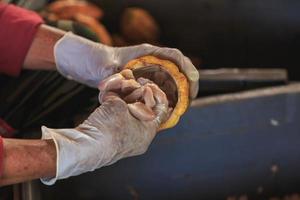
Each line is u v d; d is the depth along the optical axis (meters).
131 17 1.71
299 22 1.73
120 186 1.21
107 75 1.02
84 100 1.17
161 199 1.24
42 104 1.17
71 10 1.53
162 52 0.97
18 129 1.16
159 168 1.21
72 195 1.19
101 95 0.91
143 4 1.79
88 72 1.04
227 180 1.26
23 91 1.18
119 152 0.88
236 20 1.77
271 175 1.28
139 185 1.22
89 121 0.88
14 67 1.11
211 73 1.28
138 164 1.20
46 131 0.88
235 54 1.81
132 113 0.88
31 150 0.85
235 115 1.20
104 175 1.19
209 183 1.25
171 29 1.81
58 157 0.85
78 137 0.87
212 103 1.18
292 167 1.29
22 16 1.10
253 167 1.26
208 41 1.82
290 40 1.76
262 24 1.76
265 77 1.28
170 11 1.79
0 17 1.09
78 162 0.86
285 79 1.29
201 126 1.19
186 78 0.94
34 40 1.08
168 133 1.18
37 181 1.07
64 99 1.17
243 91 1.25
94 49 1.04
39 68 1.12
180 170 1.22
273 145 1.25
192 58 1.80
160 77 0.93
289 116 1.23
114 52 1.03
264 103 1.20
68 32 1.10
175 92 0.93
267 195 1.30
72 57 1.05
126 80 0.90
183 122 1.17
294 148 1.27
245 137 1.22
